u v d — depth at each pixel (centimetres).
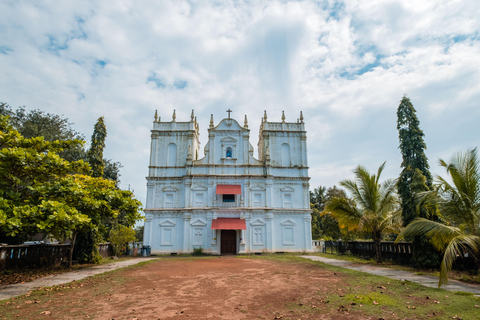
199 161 3541
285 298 1020
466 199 1389
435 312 816
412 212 1977
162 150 3603
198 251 3253
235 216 3381
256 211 3394
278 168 3591
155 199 3453
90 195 1864
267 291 1139
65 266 2025
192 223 3338
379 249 2234
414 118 2222
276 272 1661
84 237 2259
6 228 1235
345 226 2488
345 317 794
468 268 1588
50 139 3578
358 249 2872
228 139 3619
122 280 1405
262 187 3472
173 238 3344
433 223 1448
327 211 2558
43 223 1304
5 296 1062
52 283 1332
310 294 1074
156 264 2147
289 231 3428
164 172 3531
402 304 909
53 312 851
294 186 3550
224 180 3472
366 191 2306
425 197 1562
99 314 831
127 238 2966
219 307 907
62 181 1580
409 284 1241
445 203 1480
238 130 3644
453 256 1165
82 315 822
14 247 1609
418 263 1802
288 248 3375
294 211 3466
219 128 3644
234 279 1429
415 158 2158
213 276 1527
